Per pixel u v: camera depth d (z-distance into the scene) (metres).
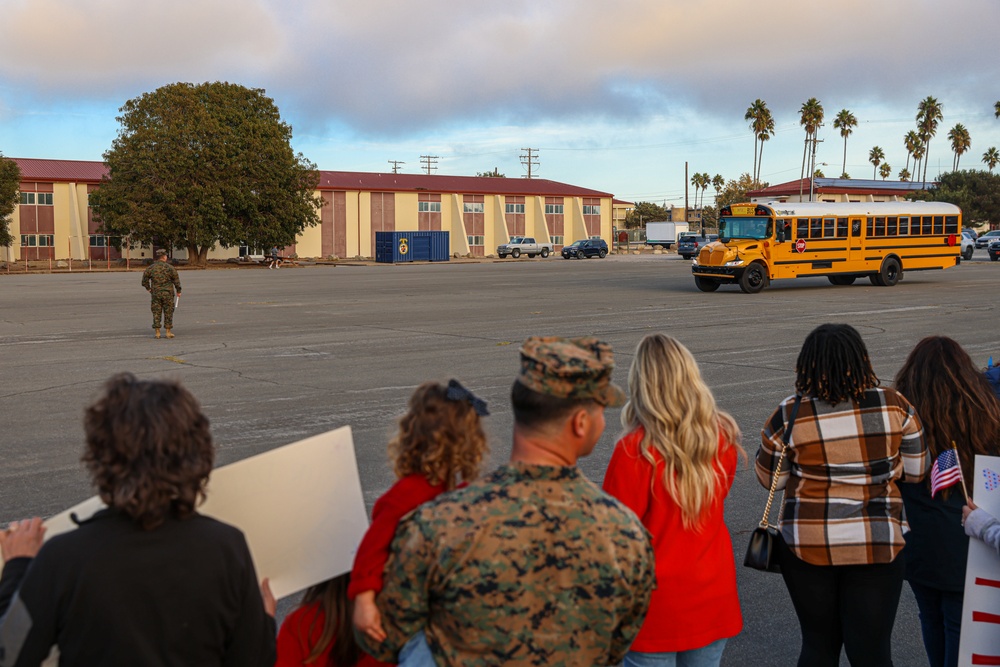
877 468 3.24
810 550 3.24
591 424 2.04
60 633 1.86
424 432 2.17
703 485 2.87
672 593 2.88
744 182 135.75
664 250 87.62
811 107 95.25
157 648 1.88
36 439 8.41
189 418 1.94
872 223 31.23
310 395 10.66
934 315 20.62
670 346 2.94
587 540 1.91
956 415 3.36
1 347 15.33
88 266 58.47
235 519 2.25
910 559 3.55
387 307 23.53
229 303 25.09
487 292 29.44
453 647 1.92
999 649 3.06
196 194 56.03
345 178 76.75
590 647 1.92
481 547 1.87
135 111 57.31
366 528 2.40
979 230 98.88
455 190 78.94
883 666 3.30
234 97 59.78
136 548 1.88
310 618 2.49
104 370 12.70
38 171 63.16
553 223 84.88
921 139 110.88
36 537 2.11
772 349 14.69
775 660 4.20
